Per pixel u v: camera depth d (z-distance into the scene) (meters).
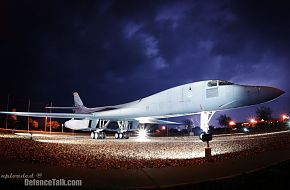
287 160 10.36
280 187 7.58
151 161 11.69
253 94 18.77
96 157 13.12
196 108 21.48
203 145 19.44
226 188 7.51
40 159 11.71
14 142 17.94
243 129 50.75
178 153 15.10
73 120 36.56
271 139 19.64
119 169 9.79
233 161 10.73
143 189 7.42
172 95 23.66
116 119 31.25
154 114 25.56
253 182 7.99
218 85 20.39
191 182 7.98
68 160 11.77
